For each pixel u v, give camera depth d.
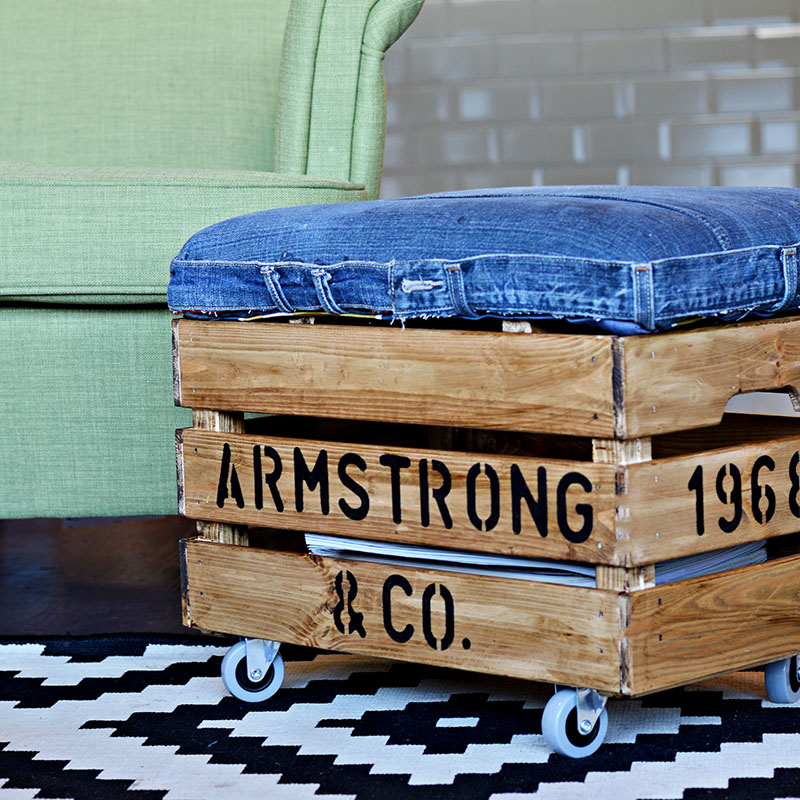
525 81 4.23
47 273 1.59
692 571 1.20
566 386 1.12
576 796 1.10
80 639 1.62
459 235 1.17
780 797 1.09
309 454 1.29
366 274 1.22
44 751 1.26
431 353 1.20
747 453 1.20
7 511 1.68
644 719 1.28
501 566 1.21
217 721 1.33
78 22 2.20
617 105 4.22
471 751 1.21
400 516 1.24
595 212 1.13
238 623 1.37
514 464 1.16
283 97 1.87
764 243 1.17
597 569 1.13
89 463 1.66
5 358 1.65
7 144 2.16
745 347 1.19
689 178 4.23
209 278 1.34
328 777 1.17
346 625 1.29
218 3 2.17
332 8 1.85
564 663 1.15
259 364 1.32
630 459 1.12
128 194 1.58
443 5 4.23
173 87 2.13
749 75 4.18
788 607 1.25
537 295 1.12
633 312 1.08
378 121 1.86
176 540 2.26
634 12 4.18
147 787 1.17
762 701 1.32
